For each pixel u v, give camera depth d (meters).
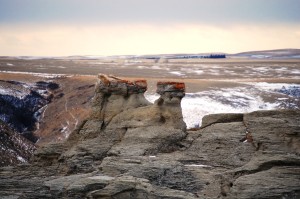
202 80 159.00
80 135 40.56
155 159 33.81
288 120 35.28
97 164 36.41
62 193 30.53
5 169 39.00
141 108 40.19
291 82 159.88
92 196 28.19
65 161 37.91
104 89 41.25
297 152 31.53
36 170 38.22
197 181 30.56
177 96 39.25
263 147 32.66
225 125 37.41
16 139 76.12
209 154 34.53
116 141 38.62
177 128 38.38
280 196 26.41
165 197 27.69
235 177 29.41
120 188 28.17
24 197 31.22
